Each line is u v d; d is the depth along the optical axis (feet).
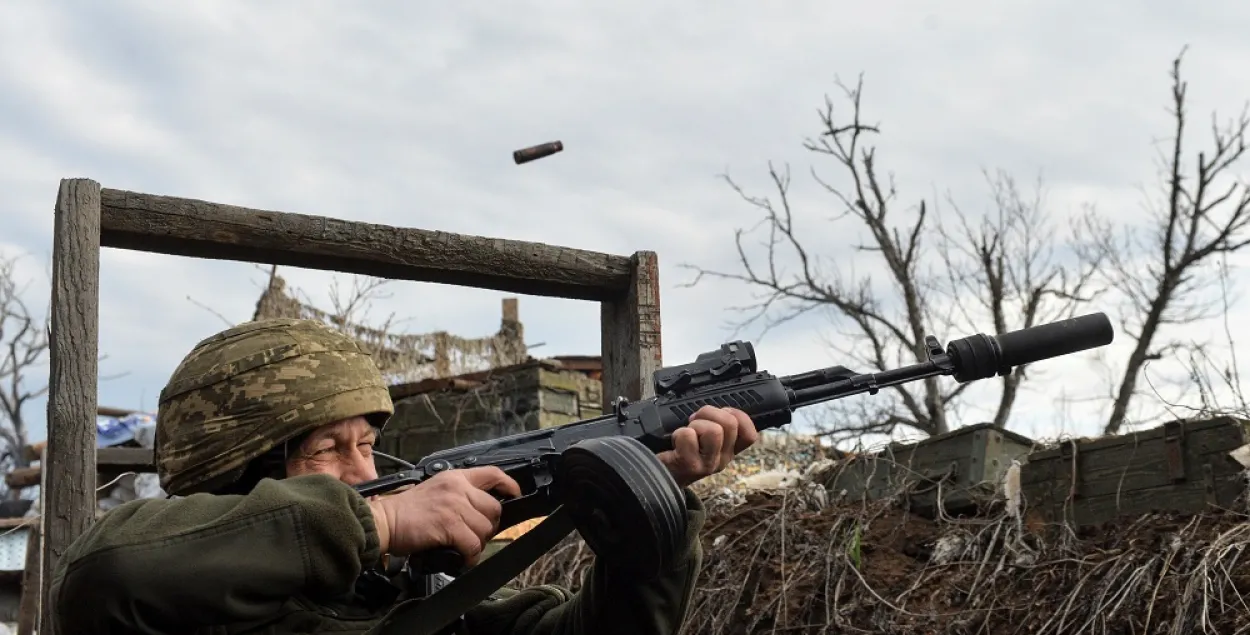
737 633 20.36
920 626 18.31
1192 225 51.26
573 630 7.23
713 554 21.47
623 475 6.11
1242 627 14.69
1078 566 17.25
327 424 7.09
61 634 6.11
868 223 58.18
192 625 5.96
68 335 10.69
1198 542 16.10
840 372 7.98
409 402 40.34
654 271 13.53
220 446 6.89
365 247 12.41
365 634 6.56
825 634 19.03
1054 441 21.26
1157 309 50.88
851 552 19.70
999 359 8.08
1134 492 18.37
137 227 11.41
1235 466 17.02
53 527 10.35
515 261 13.05
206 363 7.09
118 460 21.52
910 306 56.39
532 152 19.03
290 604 6.60
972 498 20.53
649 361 13.25
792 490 22.39
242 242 11.89
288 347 7.13
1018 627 17.29
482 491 6.68
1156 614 15.97
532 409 38.14
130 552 5.86
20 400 87.61
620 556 6.33
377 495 6.94
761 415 7.66
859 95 59.41
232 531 5.98
